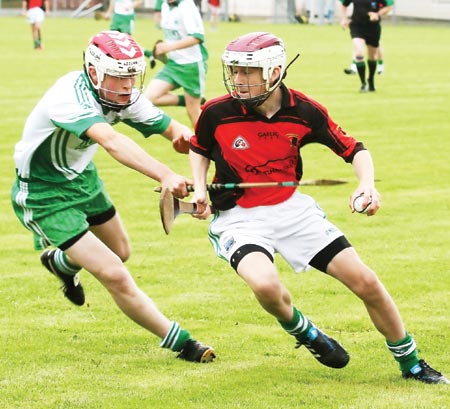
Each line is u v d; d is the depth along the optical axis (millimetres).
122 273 14094
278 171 13688
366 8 46094
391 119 38500
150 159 13094
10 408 12680
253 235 13609
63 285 16422
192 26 32531
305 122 13461
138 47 13633
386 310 13352
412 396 12977
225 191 13859
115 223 15438
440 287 18438
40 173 14281
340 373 14039
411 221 23547
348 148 13609
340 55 65938
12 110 39531
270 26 101188
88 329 16172
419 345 15180
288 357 14844
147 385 13539
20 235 22406
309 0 110750
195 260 20406
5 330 16078
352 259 13375
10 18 107688
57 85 13703
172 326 14508
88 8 114688
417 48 73188
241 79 12992
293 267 13789
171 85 33500
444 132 35750
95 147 14656
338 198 25875
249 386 13484
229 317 16812
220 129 13547
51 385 13555
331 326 16281
